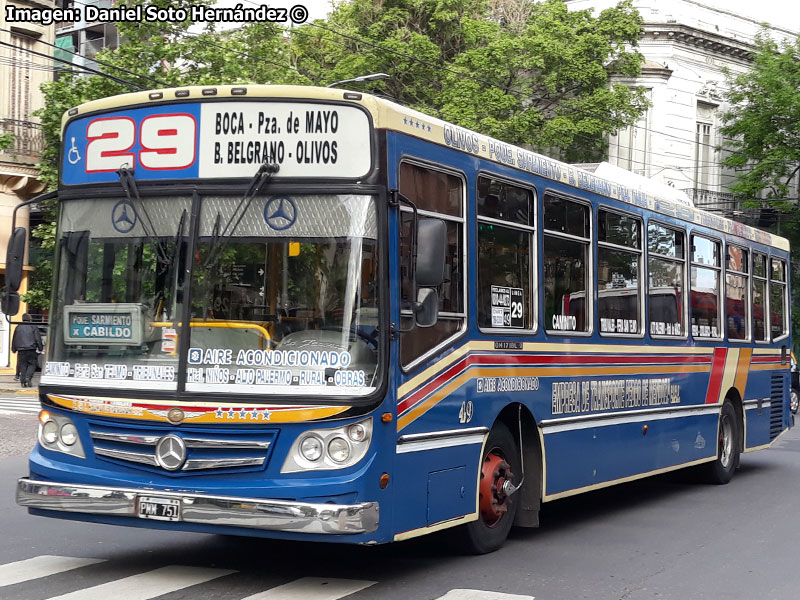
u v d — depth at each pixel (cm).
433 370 687
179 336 639
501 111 3197
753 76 3606
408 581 689
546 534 900
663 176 3869
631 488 1238
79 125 693
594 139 3441
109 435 648
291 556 762
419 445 668
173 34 2223
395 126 657
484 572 727
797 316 3706
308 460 611
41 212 2933
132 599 618
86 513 643
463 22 3325
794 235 3691
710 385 1223
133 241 662
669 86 3881
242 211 641
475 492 744
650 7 3919
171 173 658
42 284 2664
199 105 656
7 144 2483
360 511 600
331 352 621
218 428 623
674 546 853
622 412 991
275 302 632
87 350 667
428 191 699
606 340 961
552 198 876
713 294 1248
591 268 938
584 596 668
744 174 3644
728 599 673
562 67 3241
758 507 1083
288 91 644
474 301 749
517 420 816
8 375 2811
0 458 1305
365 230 631
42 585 652
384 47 3197
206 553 766
